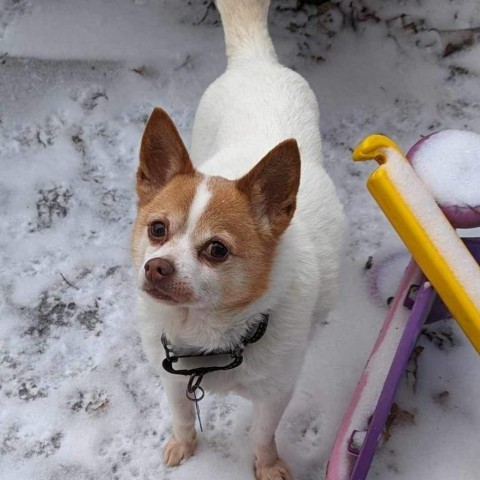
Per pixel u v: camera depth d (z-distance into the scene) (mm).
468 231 577
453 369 574
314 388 570
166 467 533
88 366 583
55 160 692
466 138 464
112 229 661
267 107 535
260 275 398
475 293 415
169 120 403
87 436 546
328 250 494
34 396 566
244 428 552
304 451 544
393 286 623
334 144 723
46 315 609
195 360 440
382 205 435
